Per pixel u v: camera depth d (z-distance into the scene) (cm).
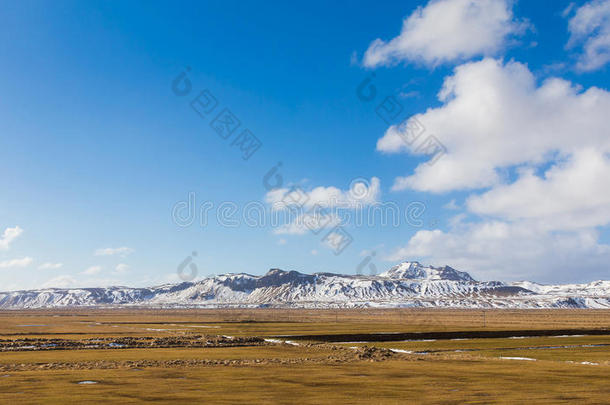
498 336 11694
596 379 4819
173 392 4012
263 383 4506
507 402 3653
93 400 3653
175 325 16950
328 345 9269
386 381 4653
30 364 5975
